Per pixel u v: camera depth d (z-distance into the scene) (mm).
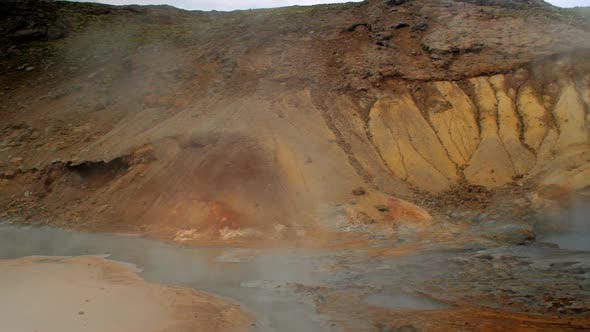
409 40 47438
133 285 20875
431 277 20312
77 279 21938
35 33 60406
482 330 14508
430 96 40250
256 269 23047
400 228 28734
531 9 51062
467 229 27969
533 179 31734
